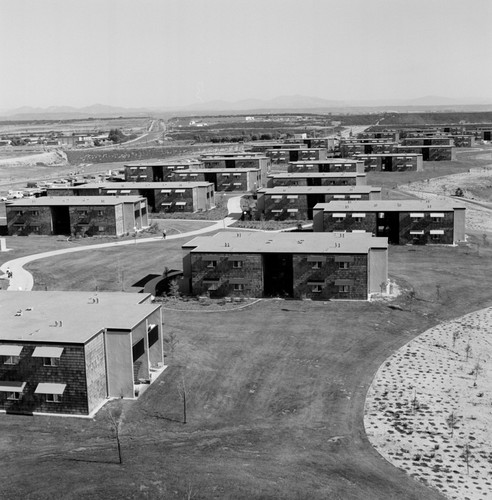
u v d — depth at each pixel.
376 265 79.31
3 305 58.97
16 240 117.50
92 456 41.03
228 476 37.94
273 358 60.28
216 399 52.03
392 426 47.41
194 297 79.44
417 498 37.28
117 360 51.56
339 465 40.91
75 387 48.62
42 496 35.47
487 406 50.62
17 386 49.03
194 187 144.12
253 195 157.25
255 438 44.81
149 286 85.31
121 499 35.22
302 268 77.44
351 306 75.00
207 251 78.62
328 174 154.00
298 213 131.38
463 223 107.44
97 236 118.25
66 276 90.94
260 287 78.50
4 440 44.78
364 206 111.25
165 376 56.09
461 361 59.81
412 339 65.25
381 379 55.75
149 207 146.00
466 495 38.38
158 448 42.56
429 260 96.94
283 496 36.09
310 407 50.62
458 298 78.44
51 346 48.34
